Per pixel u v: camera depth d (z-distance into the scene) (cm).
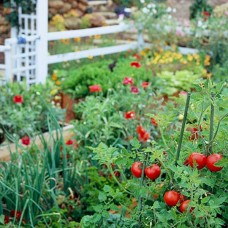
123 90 555
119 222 238
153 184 224
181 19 1049
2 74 663
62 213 324
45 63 688
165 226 208
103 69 643
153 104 507
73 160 383
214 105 207
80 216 342
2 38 800
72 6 1004
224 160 203
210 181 208
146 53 841
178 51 848
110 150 230
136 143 223
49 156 367
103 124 439
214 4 1170
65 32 719
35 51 682
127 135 444
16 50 664
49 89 574
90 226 239
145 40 887
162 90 621
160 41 852
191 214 210
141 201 228
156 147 224
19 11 756
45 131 514
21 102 512
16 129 488
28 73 682
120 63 712
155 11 870
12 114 489
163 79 660
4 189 321
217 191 217
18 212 322
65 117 551
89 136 440
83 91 592
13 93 543
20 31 765
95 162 392
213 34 812
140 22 848
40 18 673
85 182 364
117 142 414
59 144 371
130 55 838
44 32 680
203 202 199
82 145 439
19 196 324
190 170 203
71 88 606
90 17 1005
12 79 627
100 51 805
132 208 268
